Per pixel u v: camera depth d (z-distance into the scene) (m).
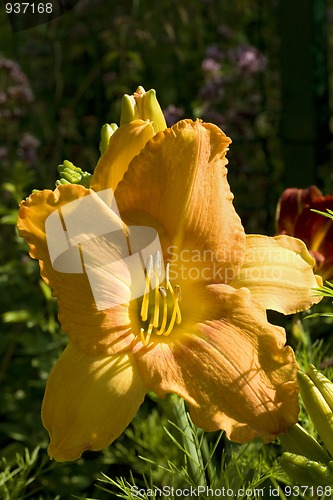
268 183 1.28
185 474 0.55
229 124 1.26
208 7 1.48
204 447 0.60
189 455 0.52
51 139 1.40
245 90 1.35
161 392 0.48
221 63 1.38
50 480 0.88
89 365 0.48
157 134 0.49
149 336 0.49
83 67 1.53
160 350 0.49
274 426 0.47
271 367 0.48
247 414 0.47
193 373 0.48
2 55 1.51
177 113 1.09
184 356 0.49
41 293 1.02
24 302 1.03
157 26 1.46
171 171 0.50
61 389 0.47
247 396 0.47
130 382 0.48
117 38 1.48
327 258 0.62
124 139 0.50
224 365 0.48
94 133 1.42
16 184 1.00
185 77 1.46
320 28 1.18
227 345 0.49
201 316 0.51
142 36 1.41
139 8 1.49
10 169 1.24
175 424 0.53
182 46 1.47
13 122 1.29
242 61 1.30
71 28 1.51
